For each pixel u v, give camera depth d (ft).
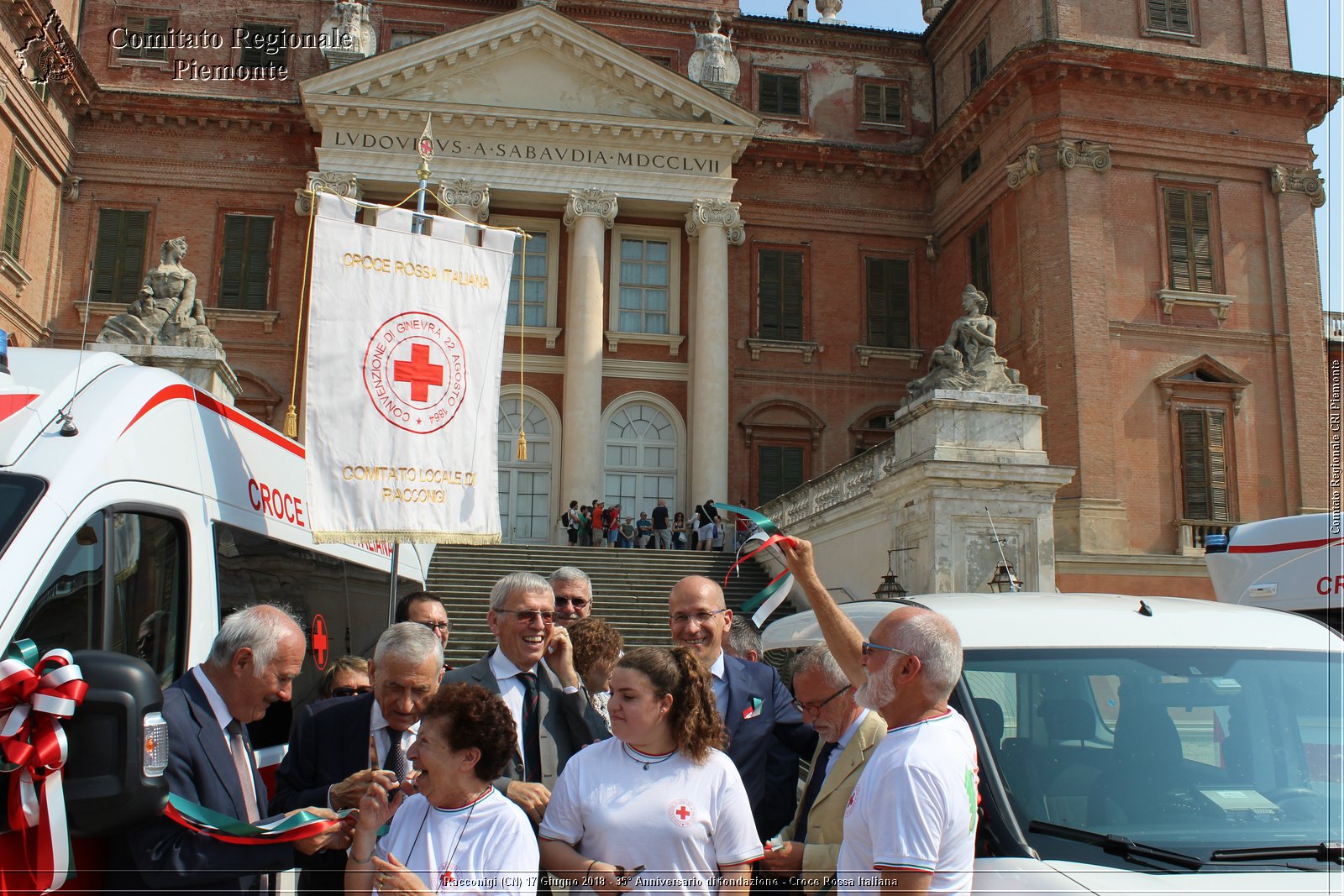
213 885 12.59
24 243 82.38
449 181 89.51
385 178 88.99
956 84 100.99
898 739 11.66
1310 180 86.79
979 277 92.22
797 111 104.17
